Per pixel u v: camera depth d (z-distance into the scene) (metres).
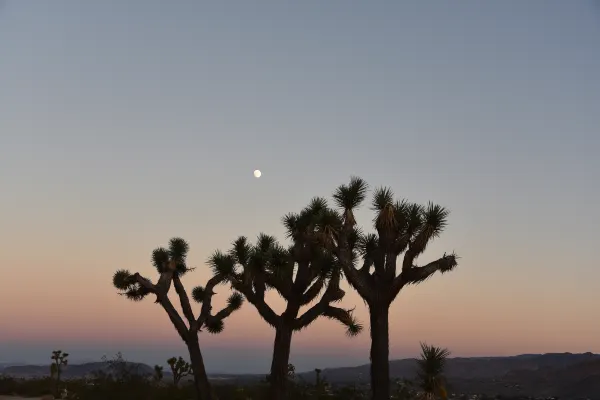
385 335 16.92
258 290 19.52
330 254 17.77
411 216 17.16
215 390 29.52
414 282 16.81
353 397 31.14
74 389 35.94
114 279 21.81
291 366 35.31
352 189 17.70
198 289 23.92
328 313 19.25
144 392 30.77
